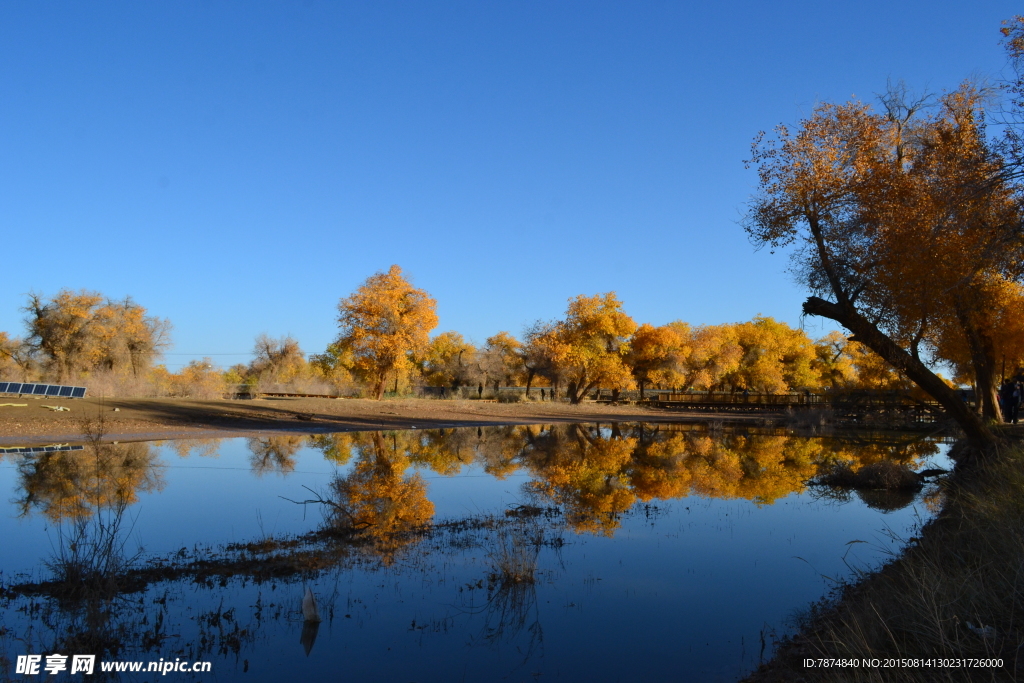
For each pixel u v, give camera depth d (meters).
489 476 19.83
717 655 6.97
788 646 7.11
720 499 16.28
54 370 48.41
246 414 35.38
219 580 9.23
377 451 25.50
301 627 7.68
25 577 9.12
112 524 9.54
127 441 26.00
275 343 66.19
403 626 7.79
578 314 66.06
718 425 44.47
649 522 13.55
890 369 30.78
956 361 30.81
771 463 23.75
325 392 60.41
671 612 8.31
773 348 79.38
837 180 17.30
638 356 71.56
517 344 71.62
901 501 15.97
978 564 7.60
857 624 6.59
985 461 15.29
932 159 17.67
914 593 7.20
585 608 8.47
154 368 56.41
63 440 25.00
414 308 53.72
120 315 52.34
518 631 7.64
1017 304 24.73
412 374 70.56
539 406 55.69
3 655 6.76
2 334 51.53
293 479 18.09
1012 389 29.61
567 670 6.65
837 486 18.23
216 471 19.23
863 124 18.06
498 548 11.05
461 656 6.94
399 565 10.12
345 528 12.33
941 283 16.02
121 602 8.31
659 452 27.30
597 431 38.66
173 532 11.94
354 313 52.78
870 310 17.80
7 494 15.03
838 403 42.56
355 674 6.49
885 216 16.69
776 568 10.25
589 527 13.02
